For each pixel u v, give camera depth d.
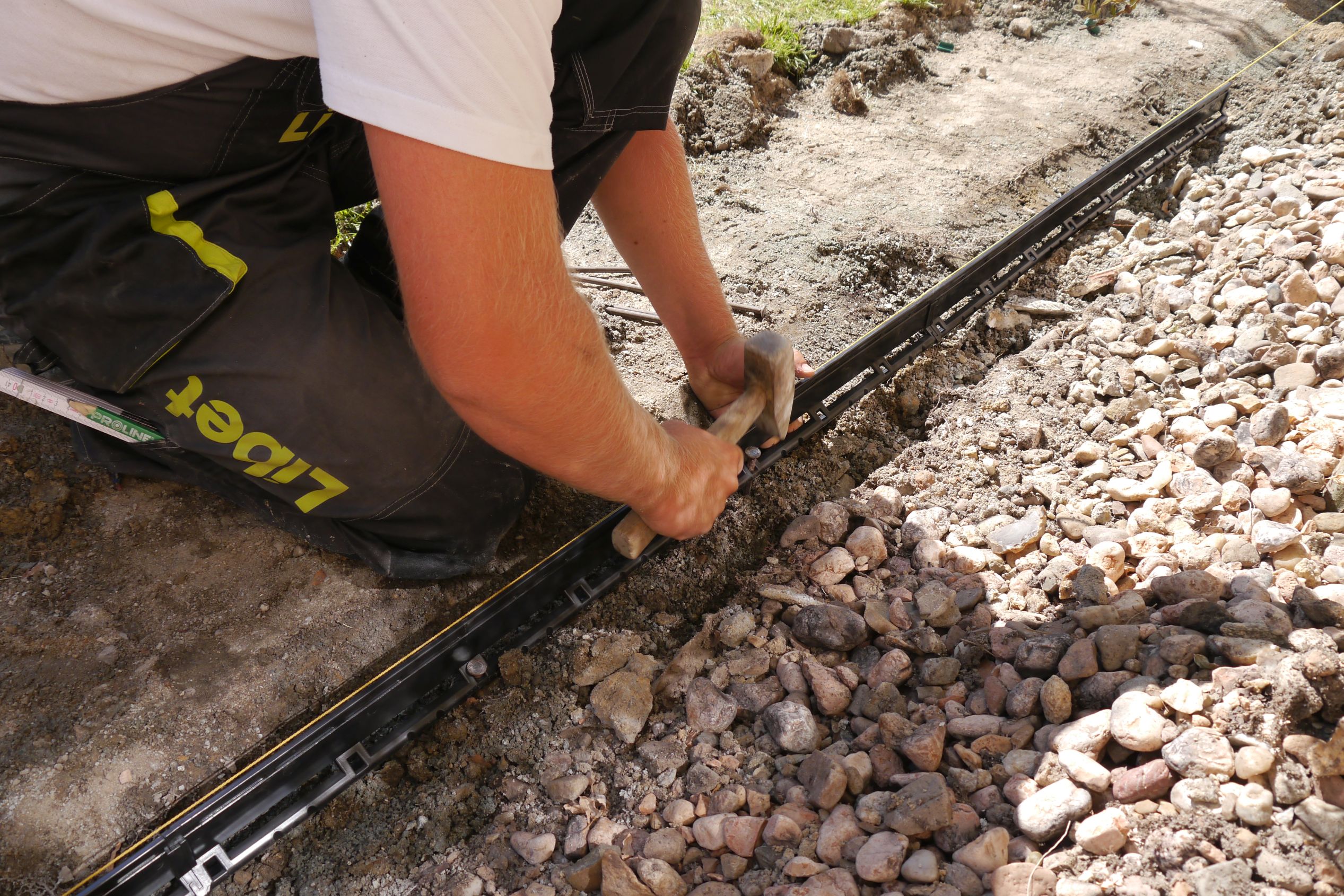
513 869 1.42
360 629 1.75
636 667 1.70
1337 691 1.28
